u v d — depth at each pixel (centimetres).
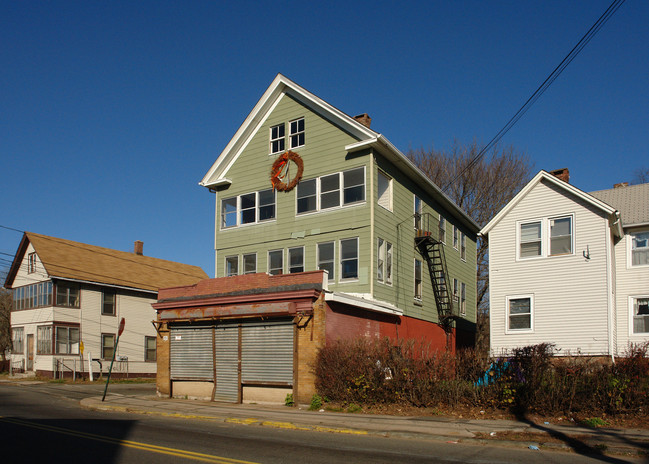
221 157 2722
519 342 2253
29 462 925
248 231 2611
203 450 1047
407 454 1023
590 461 977
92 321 3641
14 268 3925
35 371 3559
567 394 1430
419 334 2666
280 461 945
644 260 2258
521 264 2309
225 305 2005
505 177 4303
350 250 2297
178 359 2156
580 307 2152
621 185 2748
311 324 1791
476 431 1248
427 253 2861
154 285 4081
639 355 1476
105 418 1589
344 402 1670
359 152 2336
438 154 4541
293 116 2559
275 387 1852
